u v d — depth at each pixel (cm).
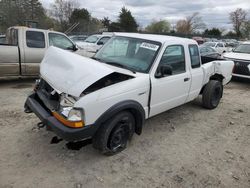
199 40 3569
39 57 761
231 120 555
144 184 317
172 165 362
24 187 297
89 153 376
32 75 766
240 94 807
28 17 3928
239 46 1095
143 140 431
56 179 314
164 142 430
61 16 4509
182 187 317
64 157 360
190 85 500
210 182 330
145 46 425
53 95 352
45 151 372
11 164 336
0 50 691
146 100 394
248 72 927
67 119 311
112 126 347
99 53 469
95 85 332
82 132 311
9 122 462
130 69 399
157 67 405
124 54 438
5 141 393
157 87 405
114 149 369
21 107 545
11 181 304
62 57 373
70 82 325
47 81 364
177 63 459
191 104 653
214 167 365
